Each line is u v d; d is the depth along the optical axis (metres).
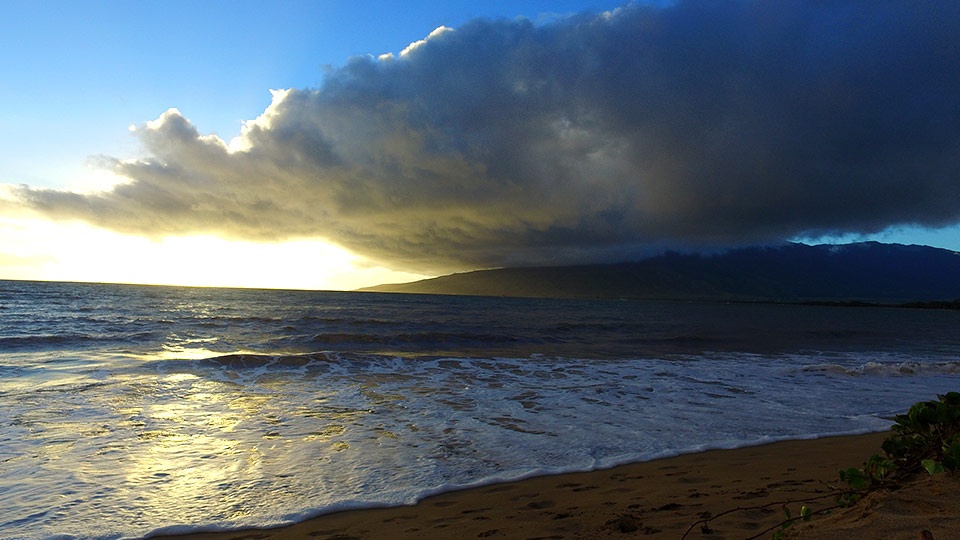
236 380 12.37
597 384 12.50
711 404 10.42
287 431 7.95
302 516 4.98
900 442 3.56
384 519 4.89
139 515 4.97
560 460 6.73
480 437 7.75
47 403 9.34
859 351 23.81
